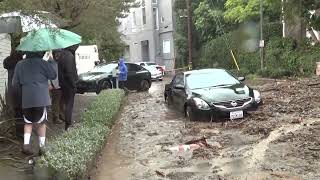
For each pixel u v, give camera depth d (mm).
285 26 31062
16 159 8734
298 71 28062
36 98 8789
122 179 7934
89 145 8461
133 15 59156
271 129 11242
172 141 10867
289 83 22078
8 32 10148
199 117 13133
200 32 44781
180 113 14930
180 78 15375
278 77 27906
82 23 19203
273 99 16531
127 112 16438
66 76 11484
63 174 7105
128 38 57125
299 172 7672
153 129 12617
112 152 9984
